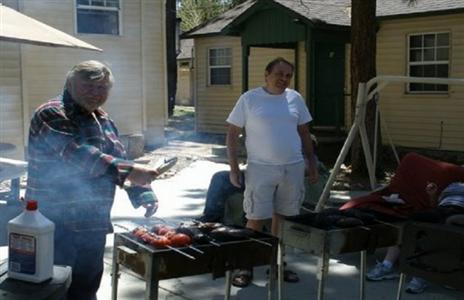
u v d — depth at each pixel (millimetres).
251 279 4934
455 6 12648
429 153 13195
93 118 3074
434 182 5188
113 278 3391
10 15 8008
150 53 14031
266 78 4641
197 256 3057
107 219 3295
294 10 13648
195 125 18625
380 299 4594
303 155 5145
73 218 3123
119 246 3307
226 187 6082
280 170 4602
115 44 13438
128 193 3375
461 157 12758
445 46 13172
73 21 12828
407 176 5363
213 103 18031
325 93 15398
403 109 13914
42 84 12492
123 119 13688
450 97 13078
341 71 15141
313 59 13703
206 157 12805
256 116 4578
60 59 12680
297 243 3719
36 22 8289
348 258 5621
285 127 4605
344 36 14266
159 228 3314
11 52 11719
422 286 4695
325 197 6051
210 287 4879
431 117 13445
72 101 2996
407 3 13805
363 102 6109
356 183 9648
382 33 14203
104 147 3133
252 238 3295
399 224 3725
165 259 2988
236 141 4750
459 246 3115
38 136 2984
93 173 2887
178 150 14016
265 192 4645
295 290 4801
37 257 2445
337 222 3650
